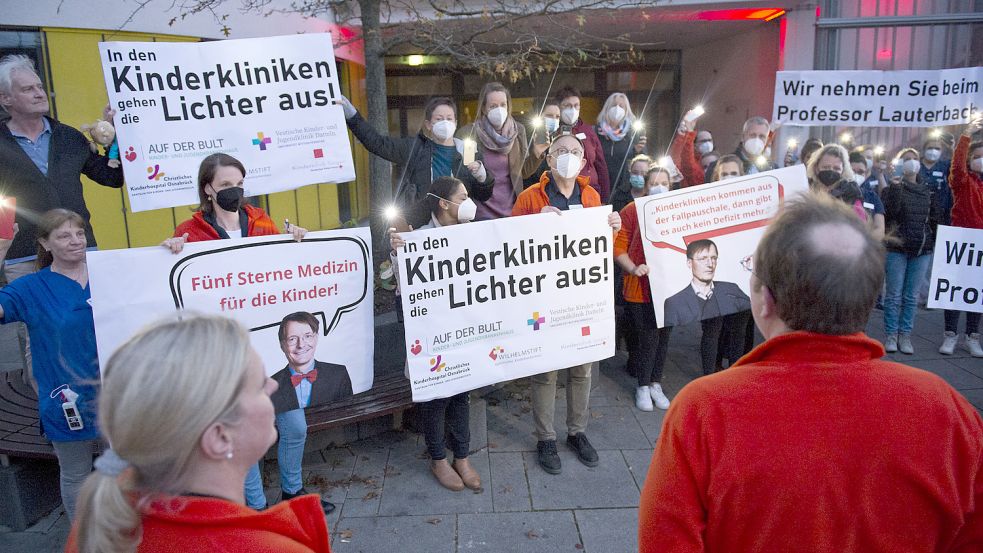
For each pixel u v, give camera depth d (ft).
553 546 9.85
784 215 4.41
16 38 19.74
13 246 11.54
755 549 3.96
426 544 9.92
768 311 4.46
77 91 21.34
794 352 4.14
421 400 10.59
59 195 11.58
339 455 12.71
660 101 45.24
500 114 13.64
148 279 8.54
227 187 9.55
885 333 18.52
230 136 11.50
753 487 3.89
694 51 43.09
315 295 9.66
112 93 10.70
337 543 9.95
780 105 21.20
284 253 9.36
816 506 3.82
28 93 11.08
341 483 11.64
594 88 44.52
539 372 11.54
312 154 12.09
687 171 19.01
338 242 9.69
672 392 15.81
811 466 3.83
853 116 20.68
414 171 13.57
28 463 10.59
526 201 12.64
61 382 8.68
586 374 12.26
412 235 10.23
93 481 3.28
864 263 4.00
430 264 10.43
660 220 12.85
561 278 11.44
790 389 3.99
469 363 10.93
